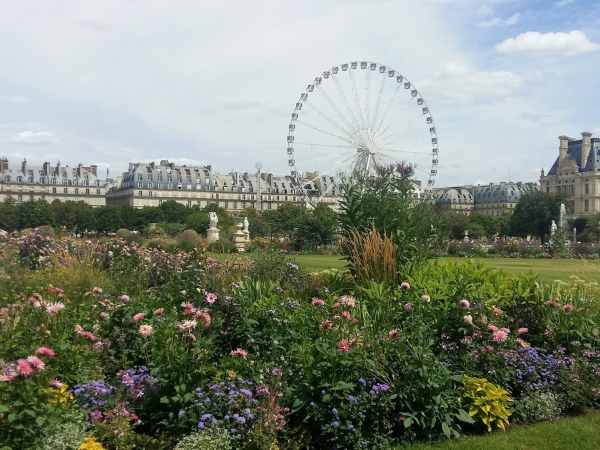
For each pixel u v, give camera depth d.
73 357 5.72
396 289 9.12
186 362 5.46
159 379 5.35
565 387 7.06
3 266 11.59
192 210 115.00
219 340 6.71
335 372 5.55
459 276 9.01
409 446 5.60
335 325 6.59
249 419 5.14
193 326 5.74
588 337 7.96
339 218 11.98
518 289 8.80
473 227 86.12
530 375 6.98
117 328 6.73
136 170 135.88
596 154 144.12
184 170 142.62
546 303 8.36
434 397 5.80
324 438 5.42
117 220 109.50
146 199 135.38
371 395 5.55
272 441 5.07
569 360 7.51
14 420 4.19
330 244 42.94
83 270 10.97
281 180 156.38
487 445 5.71
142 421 5.23
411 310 7.51
